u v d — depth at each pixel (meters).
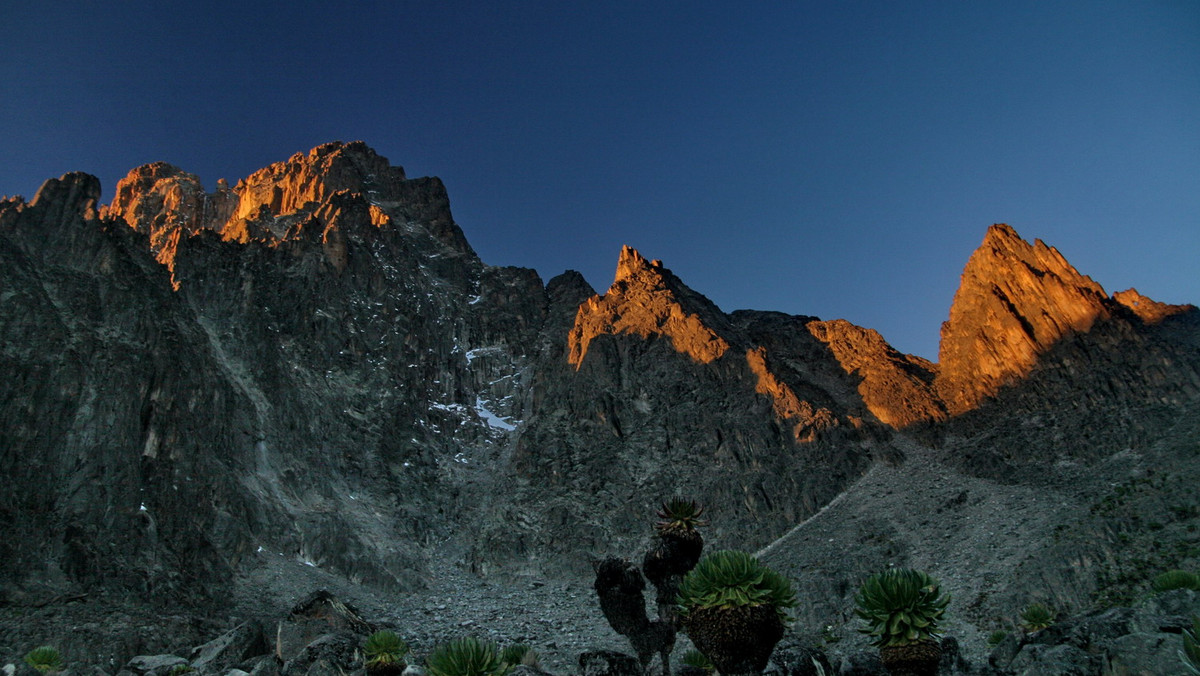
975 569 64.38
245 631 40.72
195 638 50.56
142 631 48.66
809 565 72.75
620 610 14.48
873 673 16.70
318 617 31.55
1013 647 22.56
